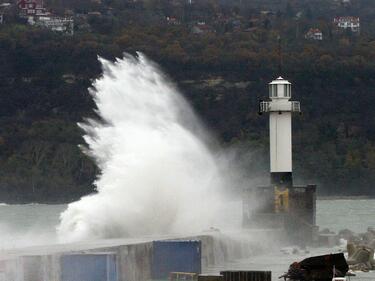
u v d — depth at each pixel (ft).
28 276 364.38
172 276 437.99
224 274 388.78
